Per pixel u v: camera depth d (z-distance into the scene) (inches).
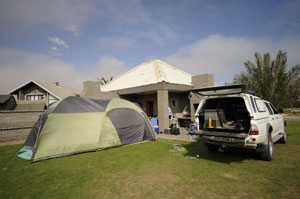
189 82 510.3
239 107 238.4
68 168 196.7
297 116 895.7
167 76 468.1
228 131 199.9
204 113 226.4
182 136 376.8
